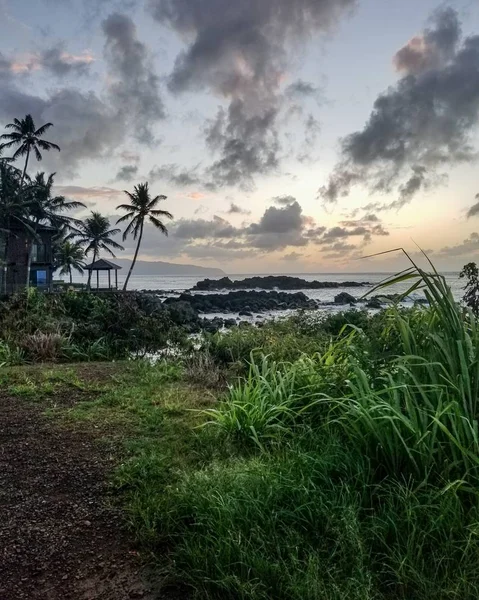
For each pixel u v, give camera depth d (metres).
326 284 146.12
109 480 3.33
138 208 54.66
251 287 142.88
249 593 2.01
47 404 5.33
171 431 4.30
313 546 2.34
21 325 9.36
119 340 9.19
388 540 2.34
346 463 2.87
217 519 2.50
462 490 2.50
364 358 3.77
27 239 46.53
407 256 3.31
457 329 3.11
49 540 2.64
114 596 2.21
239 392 4.60
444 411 2.61
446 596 1.98
